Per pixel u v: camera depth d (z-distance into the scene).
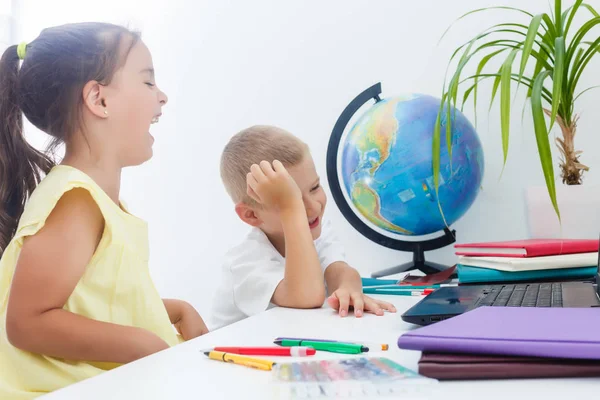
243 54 1.54
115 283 0.68
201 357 0.43
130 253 0.69
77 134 0.76
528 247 0.82
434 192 1.17
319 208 0.96
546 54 1.12
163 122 1.60
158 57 1.60
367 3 1.44
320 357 0.42
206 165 1.57
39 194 0.66
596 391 0.31
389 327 0.57
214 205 1.56
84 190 0.65
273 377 0.34
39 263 0.61
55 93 0.75
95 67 0.76
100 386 0.35
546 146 0.88
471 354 0.35
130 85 0.79
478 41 1.35
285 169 0.85
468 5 1.37
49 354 0.61
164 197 1.59
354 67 1.45
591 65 1.28
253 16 1.54
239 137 0.98
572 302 0.55
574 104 1.29
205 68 1.57
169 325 0.73
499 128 1.34
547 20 1.06
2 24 1.68
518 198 1.33
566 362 0.34
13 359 0.64
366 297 0.72
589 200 1.01
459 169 1.16
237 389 0.34
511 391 0.31
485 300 0.60
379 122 1.18
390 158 1.16
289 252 0.77
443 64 1.38
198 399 0.32
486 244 0.90
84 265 0.64
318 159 1.48
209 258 1.56
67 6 1.67
